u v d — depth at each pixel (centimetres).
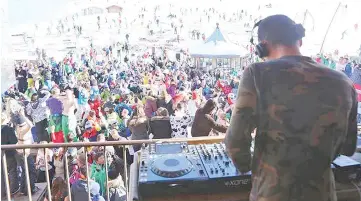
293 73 112
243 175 149
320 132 108
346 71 1088
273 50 123
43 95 683
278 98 110
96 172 402
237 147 116
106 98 810
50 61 1267
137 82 1008
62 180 392
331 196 114
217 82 923
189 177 148
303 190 110
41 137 605
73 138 605
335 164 158
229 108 723
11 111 481
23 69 1104
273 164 112
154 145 189
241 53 1033
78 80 1000
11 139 389
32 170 412
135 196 149
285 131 109
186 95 759
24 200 390
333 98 110
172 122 654
